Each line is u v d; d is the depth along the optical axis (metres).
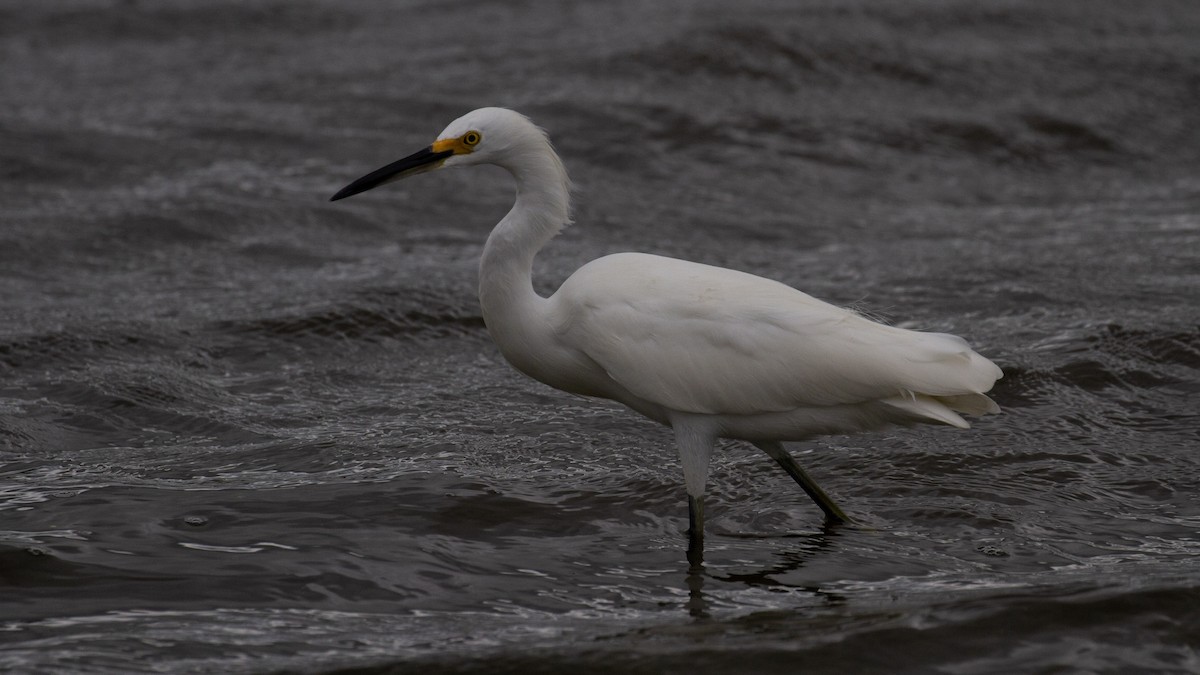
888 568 8.43
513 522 9.20
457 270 16.36
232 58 27.45
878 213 19.89
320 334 13.90
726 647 7.24
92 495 9.43
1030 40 28.62
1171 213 19.78
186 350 13.30
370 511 9.23
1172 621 7.45
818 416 8.59
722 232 18.53
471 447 10.66
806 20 27.75
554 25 29.33
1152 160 23.41
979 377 8.36
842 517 9.16
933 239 18.39
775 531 9.08
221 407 11.77
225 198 18.75
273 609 7.83
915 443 10.62
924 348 8.38
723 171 21.12
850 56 26.03
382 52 27.48
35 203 18.42
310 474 10.04
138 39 29.33
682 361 8.56
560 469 10.19
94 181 19.52
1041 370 12.14
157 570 8.27
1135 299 14.75
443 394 12.22
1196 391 11.82
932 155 22.58
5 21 30.17
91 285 15.56
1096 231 18.59
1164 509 9.35
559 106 22.95
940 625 7.44
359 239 17.88
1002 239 18.23
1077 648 7.22
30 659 7.12
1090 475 9.95
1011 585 8.02
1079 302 14.67
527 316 9.08
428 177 20.67
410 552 8.62
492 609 7.89
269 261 16.73
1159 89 26.41
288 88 24.64
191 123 22.45
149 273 16.11
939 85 25.44
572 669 7.04
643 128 22.30
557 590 8.15
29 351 12.98
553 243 17.69
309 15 31.03
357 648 7.34
